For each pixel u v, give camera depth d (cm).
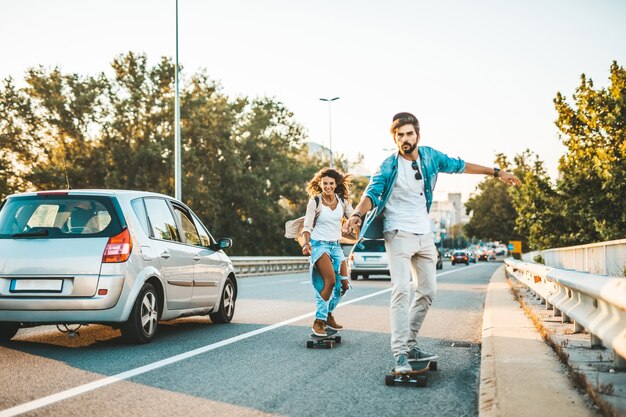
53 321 719
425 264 575
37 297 714
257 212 5500
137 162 4725
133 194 802
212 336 845
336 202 794
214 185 5253
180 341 798
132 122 4841
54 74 4741
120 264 730
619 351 425
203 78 5131
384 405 476
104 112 4791
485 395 477
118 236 739
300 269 3903
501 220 8525
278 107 5841
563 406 419
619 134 2548
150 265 774
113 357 681
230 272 1009
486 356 631
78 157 4722
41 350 724
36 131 4753
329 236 777
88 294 717
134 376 582
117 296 725
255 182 5356
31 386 538
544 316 937
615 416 366
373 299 1445
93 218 749
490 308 1105
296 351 725
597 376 459
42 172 4522
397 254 548
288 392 518
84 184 4809
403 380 544
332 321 787
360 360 668
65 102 4647
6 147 4669
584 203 2695
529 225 3059
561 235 2978
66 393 512
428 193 560
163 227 843
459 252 6000
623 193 2514
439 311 1180
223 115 5209
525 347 663
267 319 1048
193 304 884
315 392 518
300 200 6012
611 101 2586
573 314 626
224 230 5509
